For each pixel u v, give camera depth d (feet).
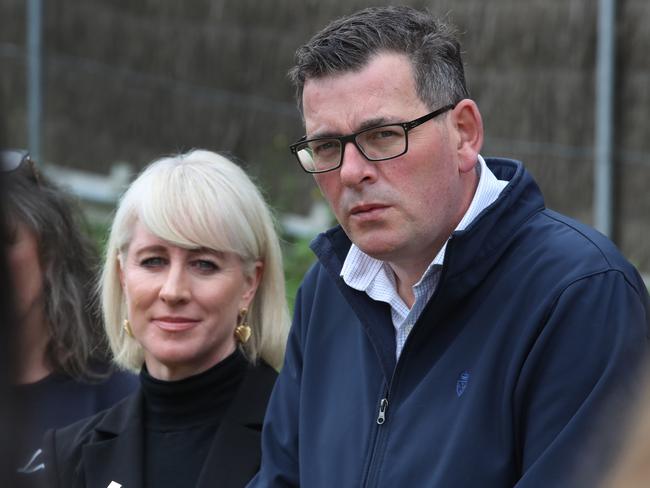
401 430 16.94
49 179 24.99
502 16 49.34
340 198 17.06
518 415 16.10
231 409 21.16
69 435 22.25
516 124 49.32
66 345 23.88
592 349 15.65
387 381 17.60
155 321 21.03
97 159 60.49
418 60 16.83
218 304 21.09
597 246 16.47
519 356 16.07
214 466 20.52
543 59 48.52
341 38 16.87
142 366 22.15
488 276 16.87
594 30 47.06
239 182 21.58
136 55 59.88
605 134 45.60
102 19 60.03
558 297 16.03
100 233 45.11
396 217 16.71
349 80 16.66
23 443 5.92
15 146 57.82
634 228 45.68
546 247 16.62
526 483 15.30
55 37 59.11
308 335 19.47
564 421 15.60
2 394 5.78
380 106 16.52
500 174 18.60
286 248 50.42
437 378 16.81
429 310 16.92
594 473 12.93
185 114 59.00
